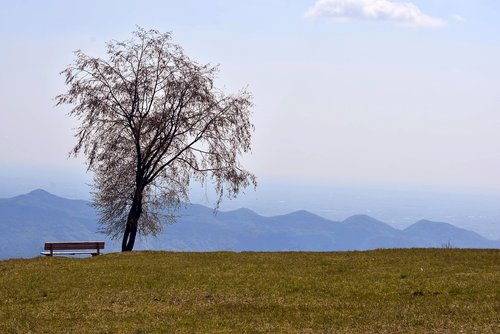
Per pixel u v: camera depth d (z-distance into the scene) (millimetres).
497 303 22109
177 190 49656
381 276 27875
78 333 20672
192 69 48156
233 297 25031
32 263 35156
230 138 48812
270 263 32312
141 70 47625
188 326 21062
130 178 48000
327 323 20812
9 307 24828
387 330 19531
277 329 20328
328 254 35750
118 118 47500
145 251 38875
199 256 35844
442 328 19312
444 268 29188
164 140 47656
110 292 26438
